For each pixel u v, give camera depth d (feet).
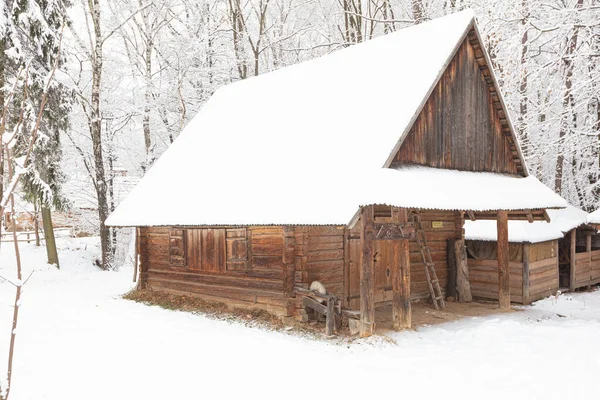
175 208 50.57
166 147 98.12
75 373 28.48
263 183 43.21
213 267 48.08
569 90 60.75
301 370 29.01
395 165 37.58
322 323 39.14
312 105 48.03
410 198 34.55
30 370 28.73
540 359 30.19
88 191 94.89
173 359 31.17
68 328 39.34
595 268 61.72
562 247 60.34
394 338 35.45
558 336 34.78
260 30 99.76
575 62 64.13
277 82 57.47
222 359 31.14
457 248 52.08
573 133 66.90
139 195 59.11
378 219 44.50
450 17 44.09
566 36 62.54
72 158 92.73
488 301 51.49
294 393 25.62
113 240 94.53
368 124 39.68
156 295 54.19
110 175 93.15
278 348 33.55
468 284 51.78
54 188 72.54
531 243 50.19
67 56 77.92
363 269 34.96
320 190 36.91
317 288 38.45
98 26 80.43
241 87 63.98
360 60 48.52
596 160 73.20
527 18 60.34
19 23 58.95
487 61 45.03
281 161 44.11
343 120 42.57
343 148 39.40
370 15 101.04
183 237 51.75
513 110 72.38
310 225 34.76
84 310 47.37
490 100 46.93
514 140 48.11
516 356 31.01
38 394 25.26
